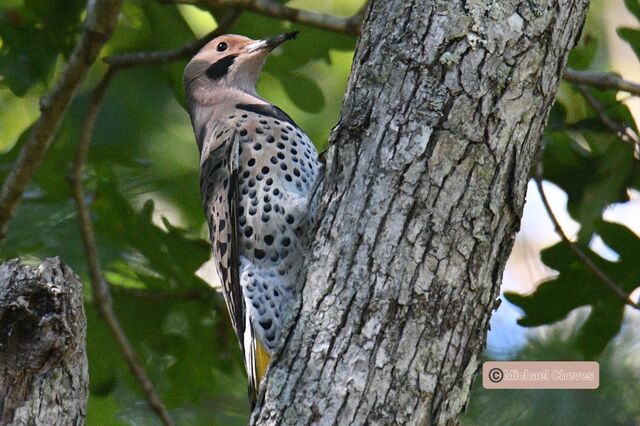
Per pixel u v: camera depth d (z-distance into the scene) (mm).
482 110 6418
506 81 6449
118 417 12383
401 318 6219
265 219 9312
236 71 11062
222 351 12438
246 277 9273
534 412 11805
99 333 12227
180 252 12359
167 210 13227
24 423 6309
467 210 6328
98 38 9875
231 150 9633
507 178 6414
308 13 11102
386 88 6621
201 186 10133
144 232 12312
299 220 9219
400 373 6148
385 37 6723
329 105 13812
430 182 6363
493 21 6508
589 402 11969
